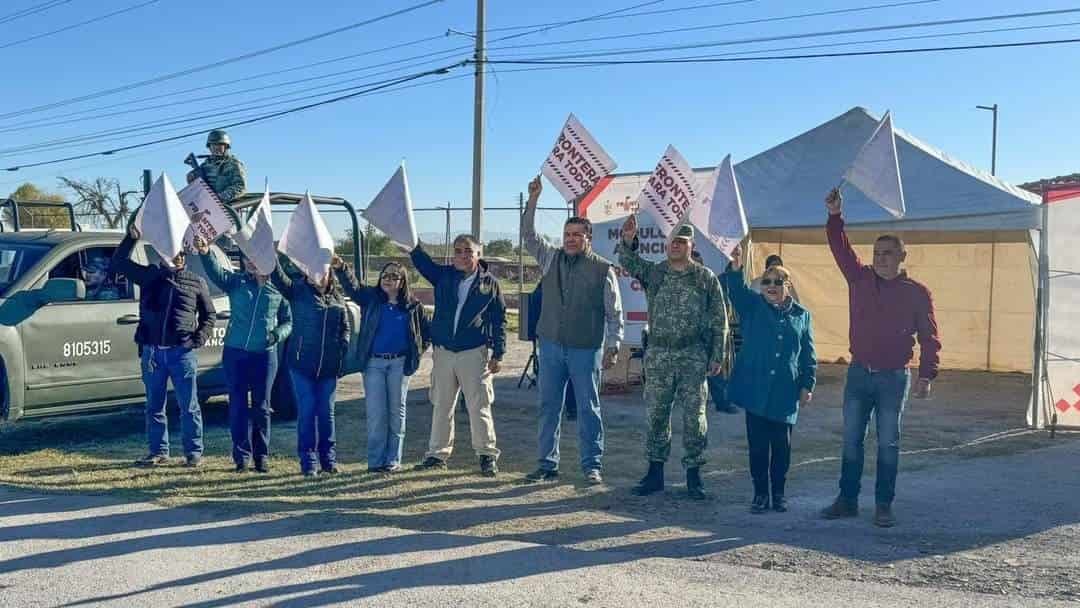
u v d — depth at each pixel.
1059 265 9.98
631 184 13.01
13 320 8.38
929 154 12.00
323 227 7.69
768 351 6.71
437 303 8.02
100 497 7.11
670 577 5.35
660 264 7.33
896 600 4.98
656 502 7.14
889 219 11.46
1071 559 5.71
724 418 11.18
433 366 8.16
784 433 6.81
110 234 9.47
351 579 5.30
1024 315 15.17
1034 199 12.10
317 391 7.95
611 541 6.09
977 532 6.30
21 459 8.57
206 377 9.95
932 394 13.10
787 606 4.89
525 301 12.46
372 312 7.98
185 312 8.10
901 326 6.39
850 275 6.53
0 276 8.88
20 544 5.95
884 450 6.43
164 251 7.63
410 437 9.88
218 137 10.71
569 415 11.02
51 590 5.17
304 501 7.04
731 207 7.04
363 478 7.79
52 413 8.68
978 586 5.22
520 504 7.04
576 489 7.52
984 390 13.54
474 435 7.95
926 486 7.64
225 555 5.73
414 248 8.03
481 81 17.78
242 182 10.75
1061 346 9.95
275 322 7.97
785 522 6.59
